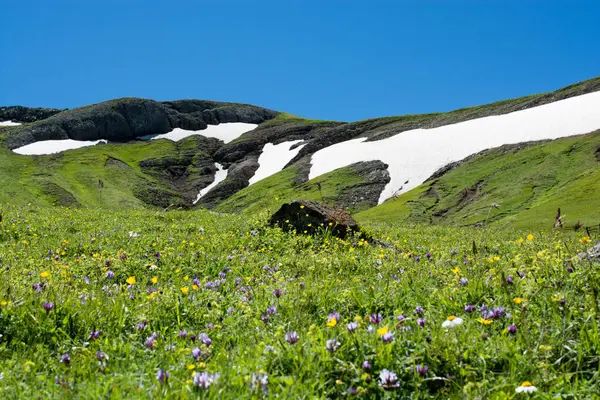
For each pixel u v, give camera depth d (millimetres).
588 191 60219
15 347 5305
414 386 4125
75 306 6203
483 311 5539
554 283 6270
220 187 163000
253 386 3840
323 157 152125
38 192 126562
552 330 4930
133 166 183875
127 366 4734
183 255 11750
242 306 6379
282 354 4500
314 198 112875
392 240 17953
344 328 5133
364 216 85188
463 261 9672
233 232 17266
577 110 116438
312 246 14758
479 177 92125
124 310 6250
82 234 16844
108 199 136625
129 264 10359
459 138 129000
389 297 6594
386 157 130750
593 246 8023
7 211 24000
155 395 3770
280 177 147375
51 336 5574
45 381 4332
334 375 4238
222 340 5500
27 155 170750
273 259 12078
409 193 97812
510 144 110188
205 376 3822
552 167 82562
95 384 4059
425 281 7633
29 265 10625
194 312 6512
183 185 177125
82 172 156125
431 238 21031
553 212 54719
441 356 4426
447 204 83875
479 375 4316
